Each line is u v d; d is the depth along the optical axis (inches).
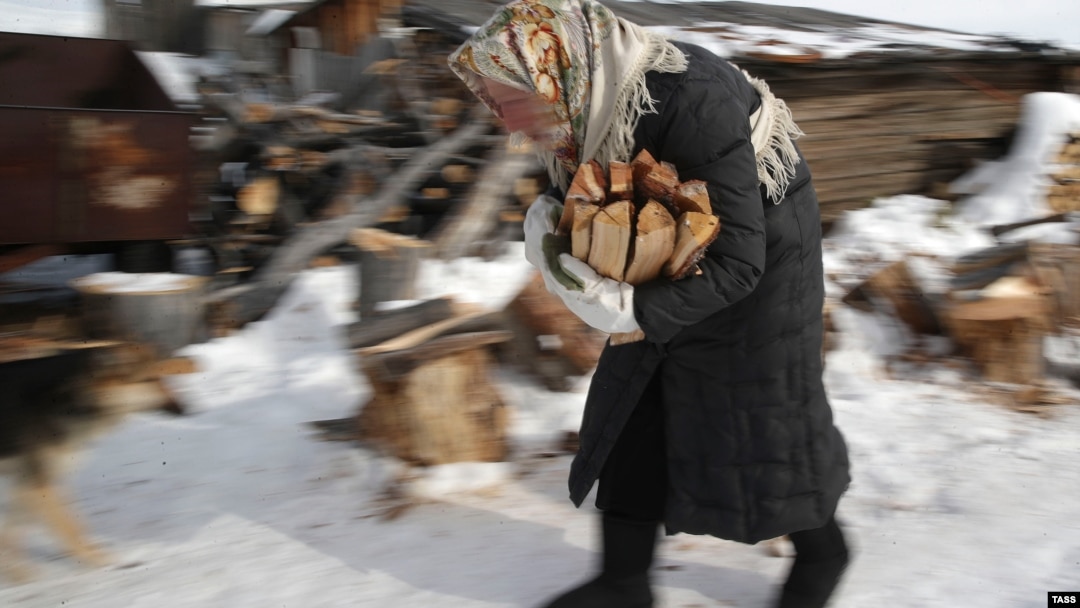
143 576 100.0
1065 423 148.2
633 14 258.5
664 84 70.6
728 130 69.8
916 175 257.0
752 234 70.8
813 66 227.6
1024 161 253.1
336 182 191.5
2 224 138.3
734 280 71.1
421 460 121.9
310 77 206.2
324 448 131.0
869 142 247.0
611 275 71.6
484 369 124.5
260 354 162.6
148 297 149.9
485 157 203.5
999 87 261.4
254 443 132.6
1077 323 177.9
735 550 105.7
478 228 196.9
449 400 120.8
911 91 248.7
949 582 97.5
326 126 190.5
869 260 219.1
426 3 225.6
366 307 166.2
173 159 148.3
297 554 104.2
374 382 121.3
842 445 84.7
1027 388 161.8
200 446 131.7
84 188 142.4
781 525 79.7
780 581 98.7
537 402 145.4
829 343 172.6
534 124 74.0
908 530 110.4
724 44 223.8
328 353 161.9
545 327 149.3
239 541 107.2
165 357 152.6
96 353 110.7
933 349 175.6
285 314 174.1
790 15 312.0
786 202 77.3
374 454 126.7
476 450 123.3
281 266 177.3
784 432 79.5
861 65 232.5
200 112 182.7
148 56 202.4
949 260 220.7
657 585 97.8
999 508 116.3
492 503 117.6
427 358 119.2
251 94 197.0
